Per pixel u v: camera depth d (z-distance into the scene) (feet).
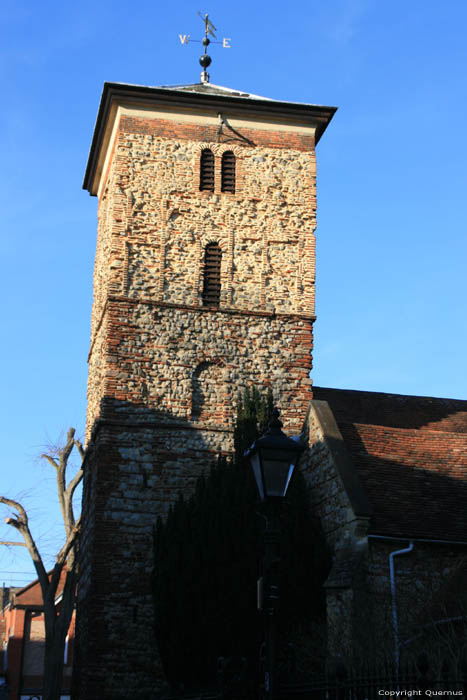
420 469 86.22
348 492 78.28
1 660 215.10
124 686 90.02
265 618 40.50
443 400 115.75
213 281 106.63
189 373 102.22
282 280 108.06
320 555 80.69
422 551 76.38
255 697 67.26
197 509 87.15
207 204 108.78
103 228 118.21
